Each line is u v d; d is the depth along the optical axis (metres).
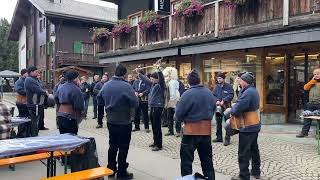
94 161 6.03
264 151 8.30
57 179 4.87
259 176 6.33
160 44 14.52
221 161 7.54
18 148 5.00
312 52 11.30
